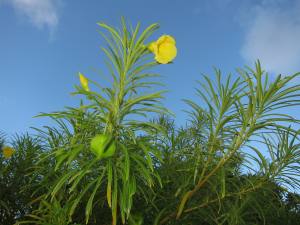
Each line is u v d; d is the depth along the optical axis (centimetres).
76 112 49
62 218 54
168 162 62
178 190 57
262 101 50
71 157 44
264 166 55
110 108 47
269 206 68
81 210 62
